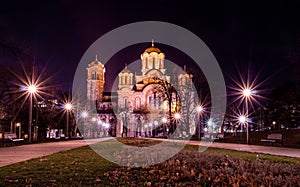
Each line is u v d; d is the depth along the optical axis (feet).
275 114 211.82
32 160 50.75
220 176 32.07
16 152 68.44
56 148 83.05
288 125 214.90
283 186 26.99
